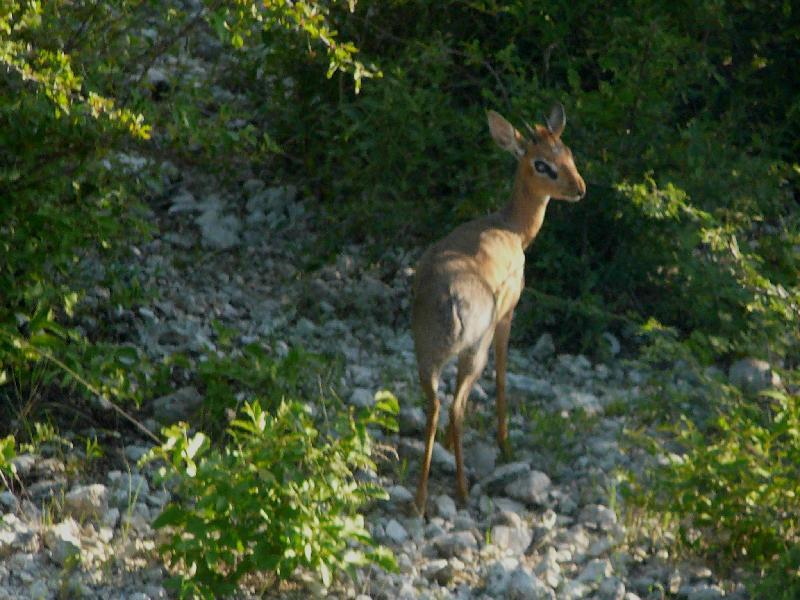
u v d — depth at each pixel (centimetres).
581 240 1382
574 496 1089
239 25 1052
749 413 1087
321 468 890
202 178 1535
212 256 1416
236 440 928
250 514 855
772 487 935
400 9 1482
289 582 889
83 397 1087
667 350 1195
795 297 1148
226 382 1110
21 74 951
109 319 1224
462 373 1063
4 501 933
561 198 1234
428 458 1033
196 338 1227
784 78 1634
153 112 1084
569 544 1001
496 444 1162
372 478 1058
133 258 1363
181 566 890
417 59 1393
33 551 885
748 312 1288
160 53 1144
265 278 1403
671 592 939
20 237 1014
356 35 1465
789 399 1002
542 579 937
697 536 1009
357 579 895
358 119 1377
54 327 1015
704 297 1309
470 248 1122
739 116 1541
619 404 1216
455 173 1402
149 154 1255
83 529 919
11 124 980
